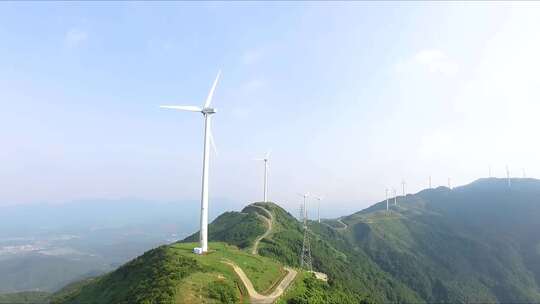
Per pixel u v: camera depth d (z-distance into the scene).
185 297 83.81
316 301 105.31
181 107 136.12
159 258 112.94
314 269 199.62
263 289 107.31
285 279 121.12
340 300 121.75
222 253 133.38
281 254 187.25
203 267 105.06
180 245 140.75
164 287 87.19
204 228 130.75
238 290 98.94
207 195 133.75
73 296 126.31
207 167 135.75
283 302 98.44
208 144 137.12
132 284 101.94
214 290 90.81
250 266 122.56
